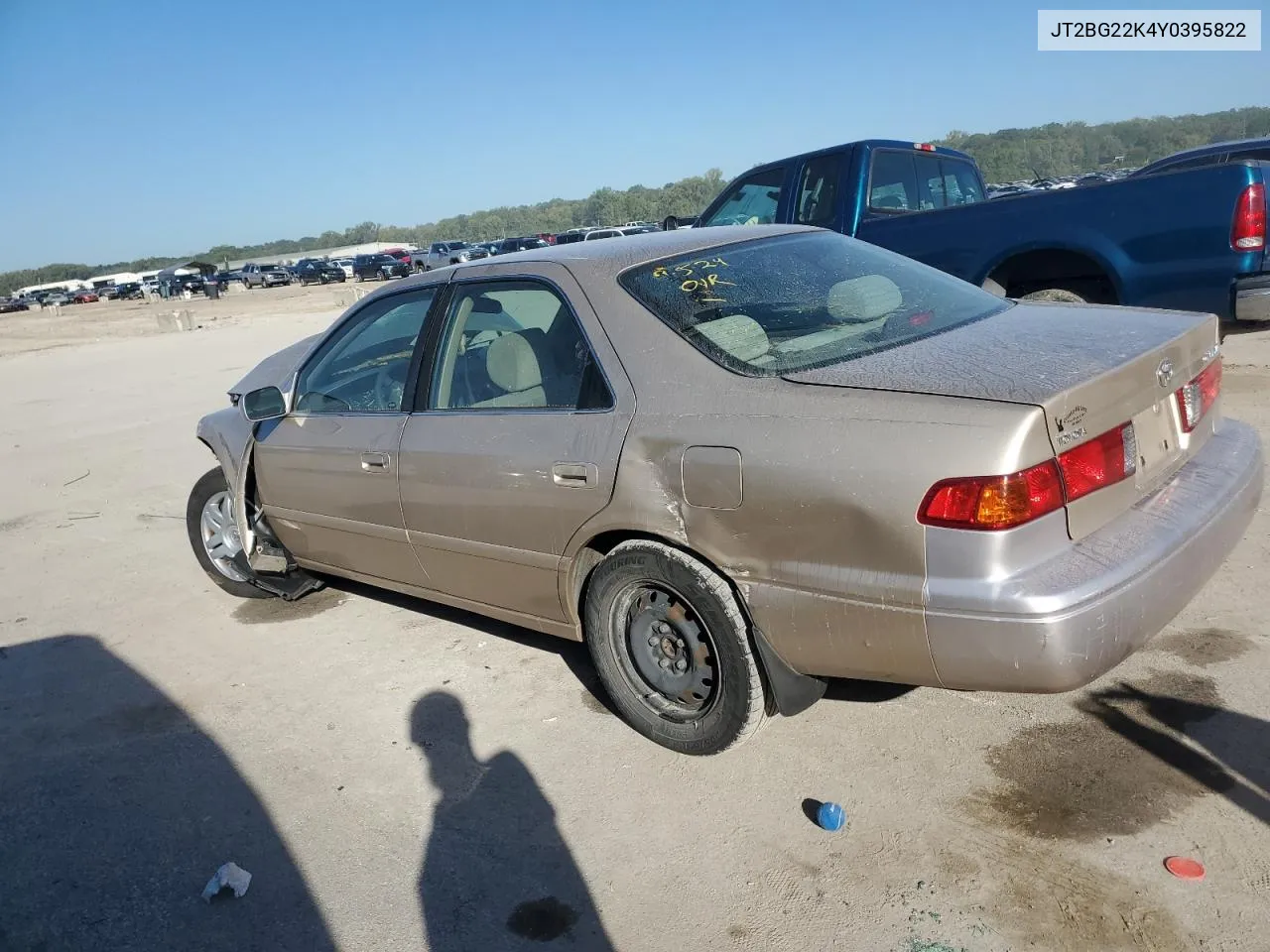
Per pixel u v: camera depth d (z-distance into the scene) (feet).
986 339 9.82
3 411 41.78
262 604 16.48
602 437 10.13
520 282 11.64
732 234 12.32
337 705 12.65
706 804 9.82
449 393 12.16
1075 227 19.60
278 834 10.09
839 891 8.47
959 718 10.85
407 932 8.54
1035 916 7.94
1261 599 12.70
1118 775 9.55
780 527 8.85
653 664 10.69
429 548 12.48
